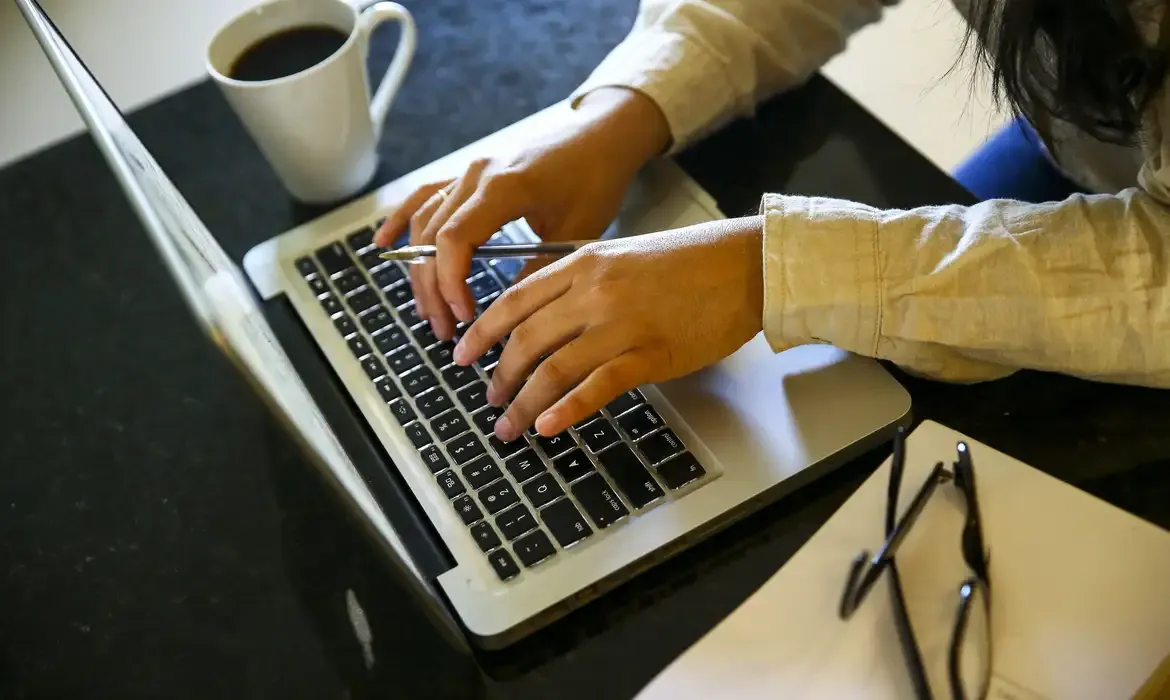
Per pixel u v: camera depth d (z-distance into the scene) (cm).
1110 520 46
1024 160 79
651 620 46
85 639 50
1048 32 46
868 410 51
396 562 39
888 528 46
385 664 46
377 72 74
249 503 54
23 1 45
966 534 45
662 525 48
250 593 50
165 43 97
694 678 43
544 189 60
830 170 64
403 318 58
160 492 55
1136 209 49
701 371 54
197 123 73
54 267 67
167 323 63
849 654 43
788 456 50
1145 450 49
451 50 76
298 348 58
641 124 63
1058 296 47
